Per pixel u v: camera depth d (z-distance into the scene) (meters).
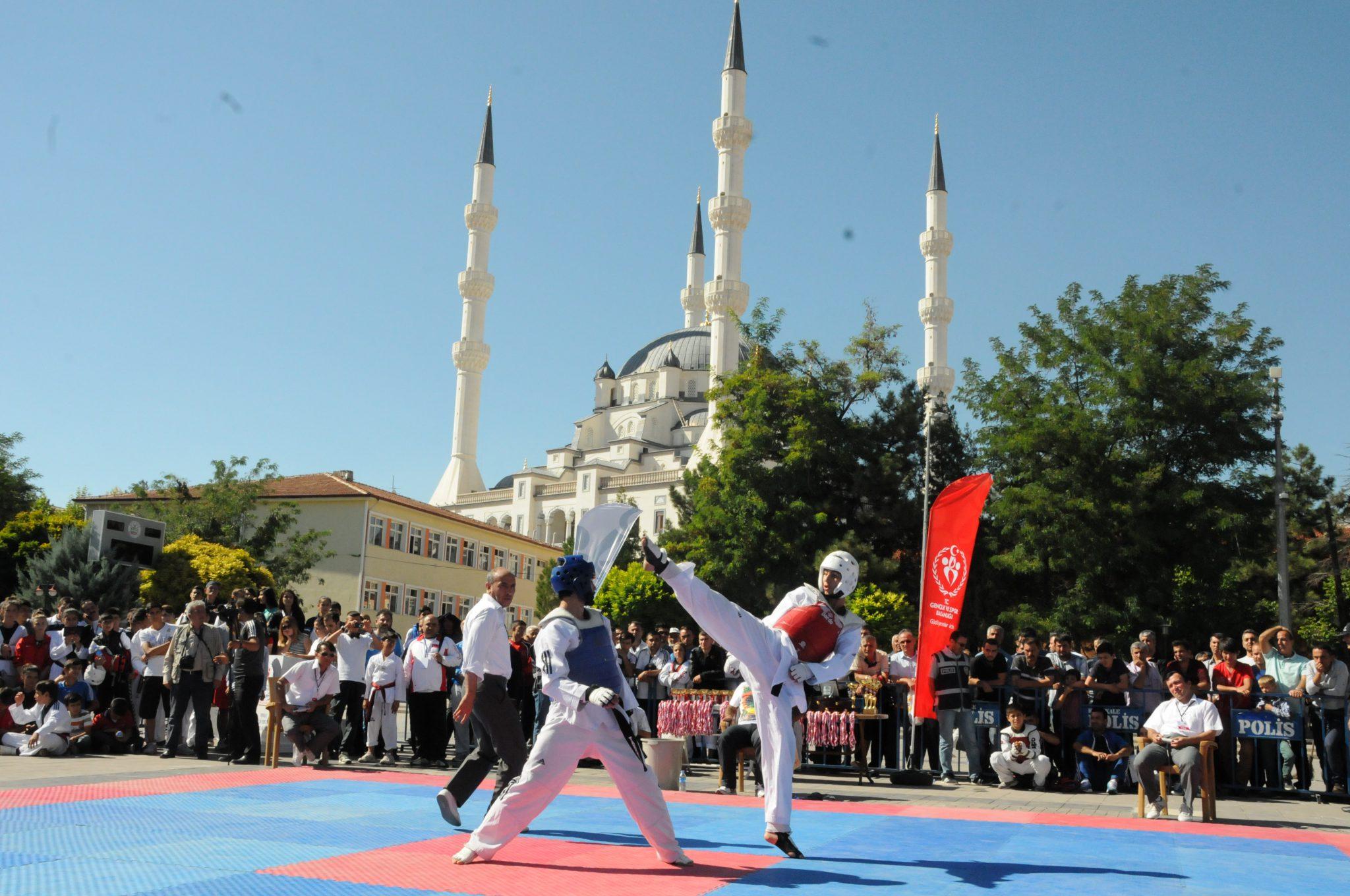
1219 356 32.94
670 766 12.22
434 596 58.03
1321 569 45.47
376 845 7.31
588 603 6.81
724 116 75.56
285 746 15.53
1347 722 12.77
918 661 13.77
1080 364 34.16
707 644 16.62
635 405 95.12
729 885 6.04
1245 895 6.30
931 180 83.81
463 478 94.25
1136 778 11.01
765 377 39.94
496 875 6.21
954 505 13.76
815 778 14.54
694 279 109.00
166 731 15.95
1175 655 14.12
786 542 37.31
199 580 35.84
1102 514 31.75
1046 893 6.10
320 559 46.50
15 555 43.12
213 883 5.89
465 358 95.25
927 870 6.77
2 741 14.66
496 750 7.99
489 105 96.50
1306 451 48.28
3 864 6.41
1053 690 14.09
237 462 46.03
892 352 45.78
